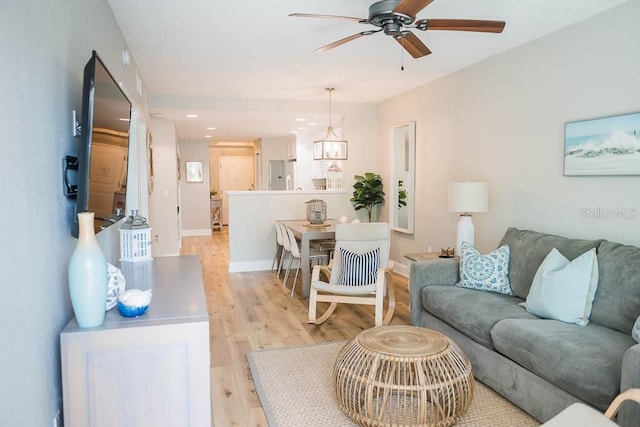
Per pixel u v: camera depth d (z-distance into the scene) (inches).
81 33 86.9
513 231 145.6
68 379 63.8
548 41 143.0
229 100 250.5
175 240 305.3
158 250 301.1
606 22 123.6
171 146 299.9
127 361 65.3
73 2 80.6
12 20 51.3
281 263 242.7
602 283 104.0
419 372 87.4
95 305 65.0
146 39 145.4
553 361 86.9
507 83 161.6
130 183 170.1
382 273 154.3
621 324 97.0
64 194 72.5
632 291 97.0
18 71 53.2
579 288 103.3
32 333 56.4
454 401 88.3
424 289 140.9
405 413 90.7
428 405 93.4
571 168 135.7
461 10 123.3
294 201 259.8
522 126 155.1
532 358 92.2
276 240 255.8
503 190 165.5
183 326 66.7
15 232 51.5
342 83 213.9
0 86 47.8
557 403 87.6
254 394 108.0
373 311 176.7
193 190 433.7
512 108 159.5
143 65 178.2
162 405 66.9
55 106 68.5
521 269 129.4
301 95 243.6
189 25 132.6
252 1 115.1
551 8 122.3
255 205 254.1
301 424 94.3
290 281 228.8
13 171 51.3
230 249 251.6
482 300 123.7
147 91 230.1
